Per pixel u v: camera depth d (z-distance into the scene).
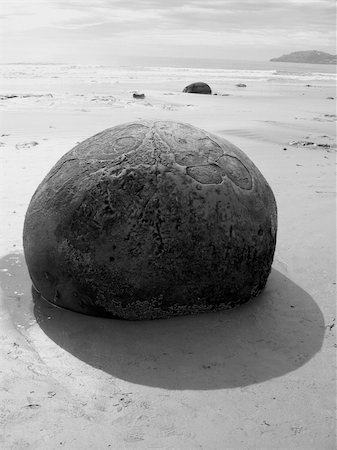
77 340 3.09
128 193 3.11
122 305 3.20
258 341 3.13
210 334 3.17
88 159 3.34
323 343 3.14
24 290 3.69
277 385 2.75
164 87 25.00
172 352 2.99
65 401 2.58
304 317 3.42
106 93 19.58
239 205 3.25
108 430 2.40
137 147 3.30
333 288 3.85
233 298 3.39
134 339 3.10
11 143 8.50
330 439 2.39
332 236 4.84
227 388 2.71
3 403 2.56
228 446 2.33
